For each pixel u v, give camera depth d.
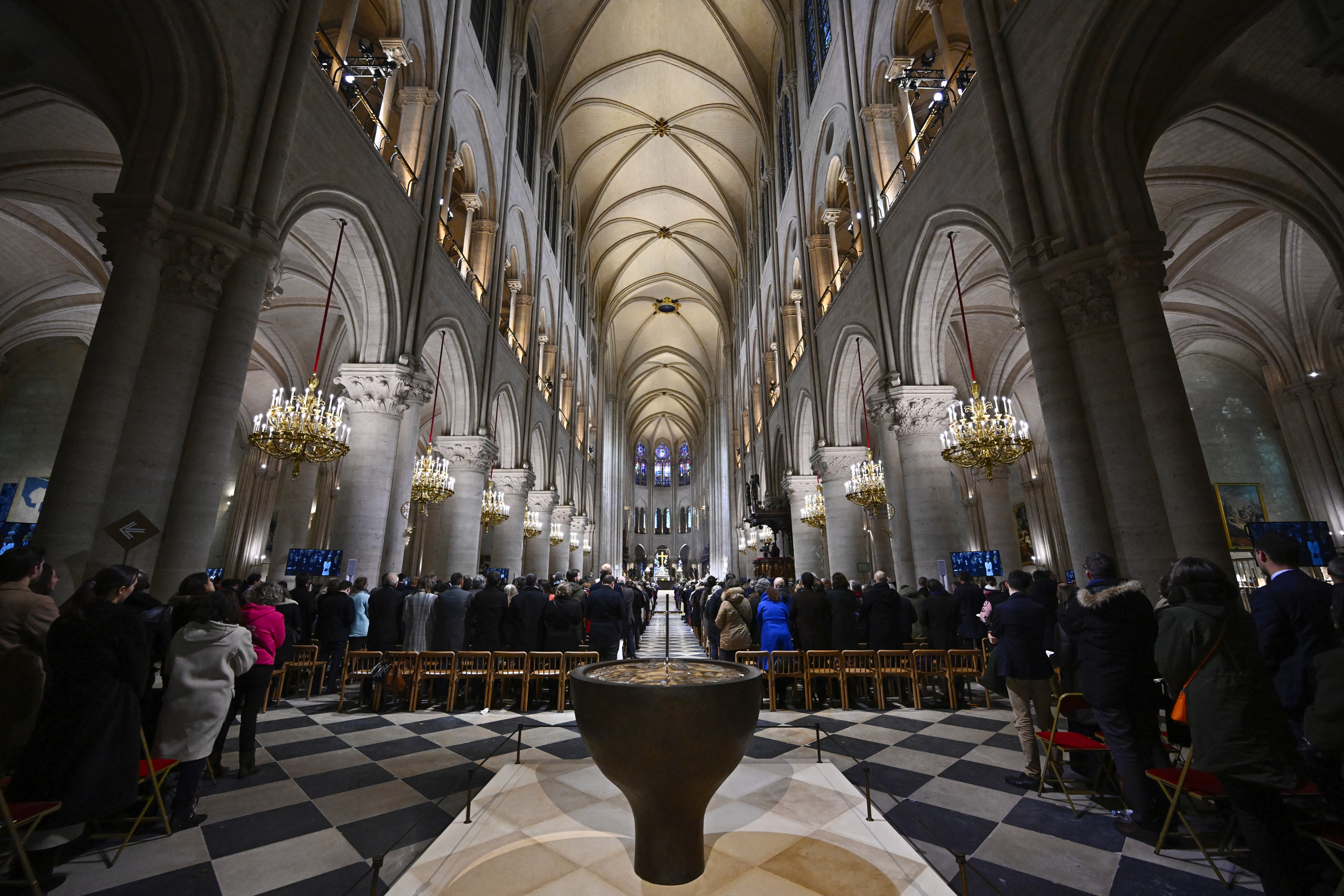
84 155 9.13
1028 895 2.66
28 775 2.78
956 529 9.66
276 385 18.11
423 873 2.78
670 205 29.41
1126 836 3.28
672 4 20.12
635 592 9.88
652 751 2.39
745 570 30.12
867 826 3.32
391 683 6.22
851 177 13.34
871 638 7.07
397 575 7.86
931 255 9.50
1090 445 5.75
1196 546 5.01
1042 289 6.28
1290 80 6.93
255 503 18.78
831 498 14.67
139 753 3.09
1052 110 6.36
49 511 4.69
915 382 10.18
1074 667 4.33
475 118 13.80
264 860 2.98
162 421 5.25
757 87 21.12
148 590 5.06
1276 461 16.64
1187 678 2.82
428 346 12.26
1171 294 14.45
